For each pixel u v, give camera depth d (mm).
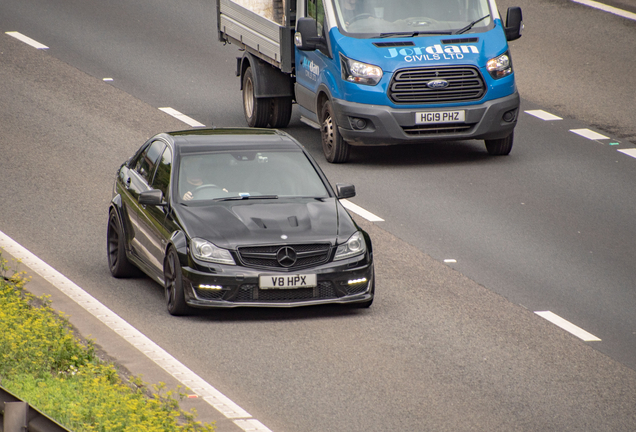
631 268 42281
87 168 56469
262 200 37281
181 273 34938
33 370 28781
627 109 69062
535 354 33000
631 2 95125
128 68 78750
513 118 57344
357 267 35562
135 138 62688
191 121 66688
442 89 55781
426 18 57500
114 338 33219
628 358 33000
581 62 79375
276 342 33312
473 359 32344
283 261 34781
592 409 28922
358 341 33562
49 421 20250
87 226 46812
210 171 38125
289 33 61625
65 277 39688
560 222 48250
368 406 28562
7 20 91500
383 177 55375
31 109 68000
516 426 27594
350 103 56031
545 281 40469
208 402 28375
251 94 66000
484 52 56438
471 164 58000
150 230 37625
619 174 56312
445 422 27688
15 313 31906
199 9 96688
